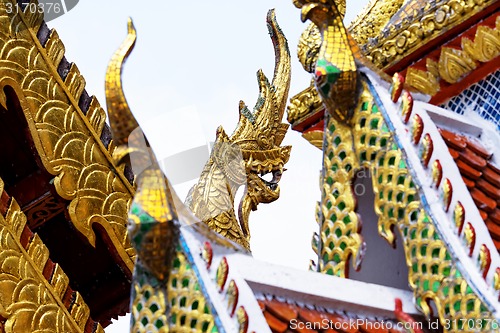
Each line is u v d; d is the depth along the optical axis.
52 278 16.27
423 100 14.35
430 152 13.02
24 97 17.25
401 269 13.72
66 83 17.80
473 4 15.07
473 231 12.62
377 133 13.29
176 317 11.44
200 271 11.48
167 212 11.45
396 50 15.71
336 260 13.59
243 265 11.82
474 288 12.36
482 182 14.09
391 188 13.09
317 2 13.31
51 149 17.39
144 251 11.47
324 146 13.82
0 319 15.68
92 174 17.72
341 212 13.60
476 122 15.25
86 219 17.48
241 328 11.20
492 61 15.30
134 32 11.98
